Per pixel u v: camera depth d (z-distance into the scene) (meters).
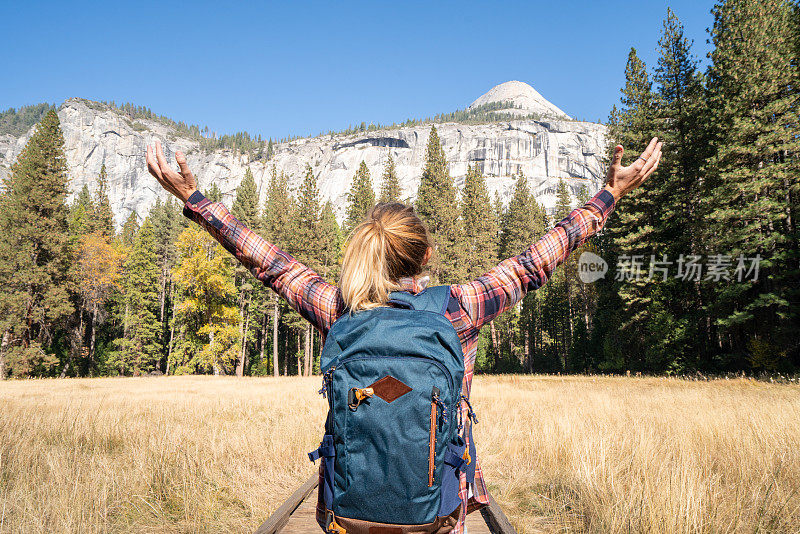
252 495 4.83
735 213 23.08
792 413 7.87
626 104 33.88
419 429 1.00
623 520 3.67
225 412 11.66
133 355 49.84
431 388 1.01
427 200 58.47
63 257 40.44
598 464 5.05
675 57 31.56
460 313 1.21
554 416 9.02
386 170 66.12
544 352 64.31
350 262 1.21
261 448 6.62
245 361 55.78
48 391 21.25
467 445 1.19
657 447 5.99
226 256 45.97
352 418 1.03
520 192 71.75
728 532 3.49
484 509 4.32
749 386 16.75
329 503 1.08
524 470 5.94
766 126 22.67
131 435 7.36
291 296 1.32
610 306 37.34
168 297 62.56
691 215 29.03
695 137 29.12
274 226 57.31
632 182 1.33
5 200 40.09
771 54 23.09
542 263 1.24
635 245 31.27
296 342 62.91
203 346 43.50
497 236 73.19
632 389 17.80
